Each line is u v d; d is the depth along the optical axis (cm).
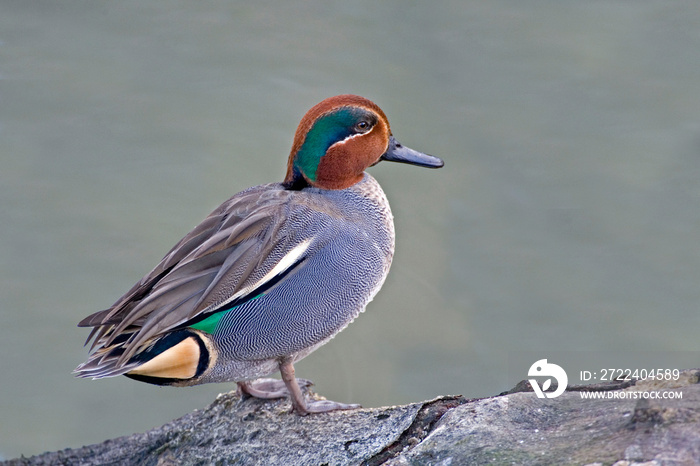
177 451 720
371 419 667
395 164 1286
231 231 713
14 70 1445
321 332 736
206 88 1428
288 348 725
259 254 707
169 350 690
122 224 1220
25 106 1386
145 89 1421
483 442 560
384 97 1381
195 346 698
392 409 670
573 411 582
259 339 712
